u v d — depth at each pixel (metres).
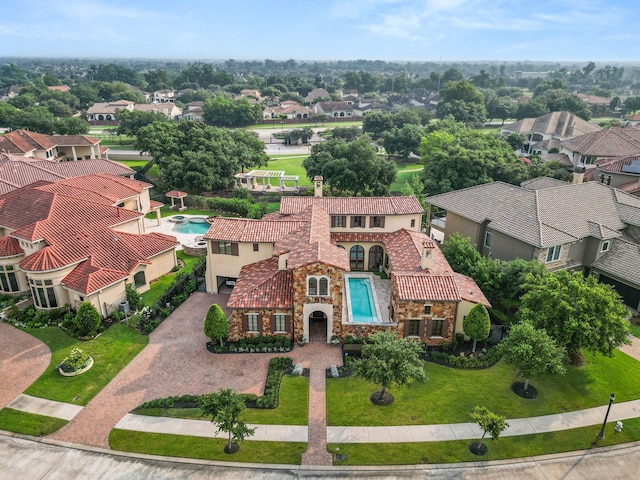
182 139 82.25
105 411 28.02
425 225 60.97
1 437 25.94
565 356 29.84
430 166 72.00
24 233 40.47
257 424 27.16
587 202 47.22
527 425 27.56
